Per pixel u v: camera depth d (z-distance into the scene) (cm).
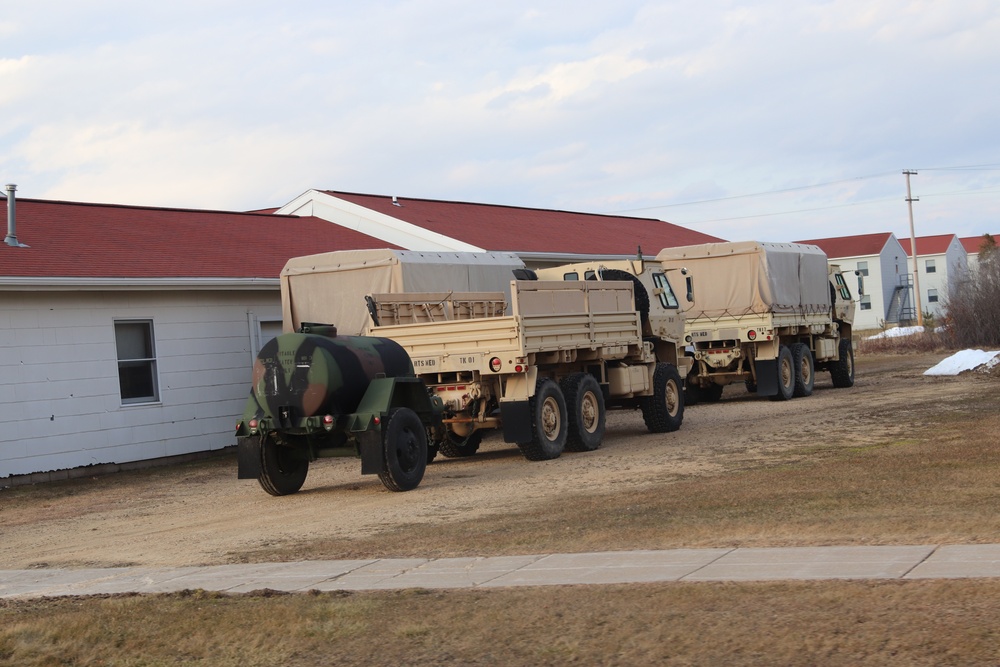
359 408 1304
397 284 1778
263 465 1337
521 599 730
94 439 1794
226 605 777
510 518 1060
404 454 1312
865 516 914
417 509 1173
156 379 1906
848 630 600
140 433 1867
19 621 767
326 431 1310
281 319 2130
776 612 645
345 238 2673
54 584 912
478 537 963
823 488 1076
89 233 2080
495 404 1554
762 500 1033
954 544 782
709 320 2348
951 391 2158
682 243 3869
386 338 1463
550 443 1518
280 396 1295
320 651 660
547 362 1547
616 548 868
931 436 1439
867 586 682
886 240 7869
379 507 1210
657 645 610
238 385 2047
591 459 1502
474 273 1927
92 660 673
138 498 1486
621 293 1752
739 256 2319
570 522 998
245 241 2359
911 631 588
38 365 1723
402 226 2808
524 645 635
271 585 841
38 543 1157
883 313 7750
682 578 746
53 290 1730
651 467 1367
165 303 1925
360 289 1816
